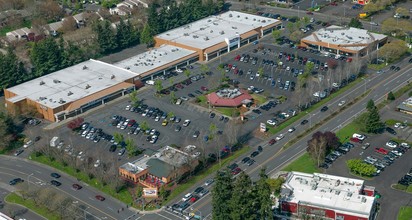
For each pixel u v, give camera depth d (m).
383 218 199.12
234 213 182.88
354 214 194.25
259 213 189.00
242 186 182.75
